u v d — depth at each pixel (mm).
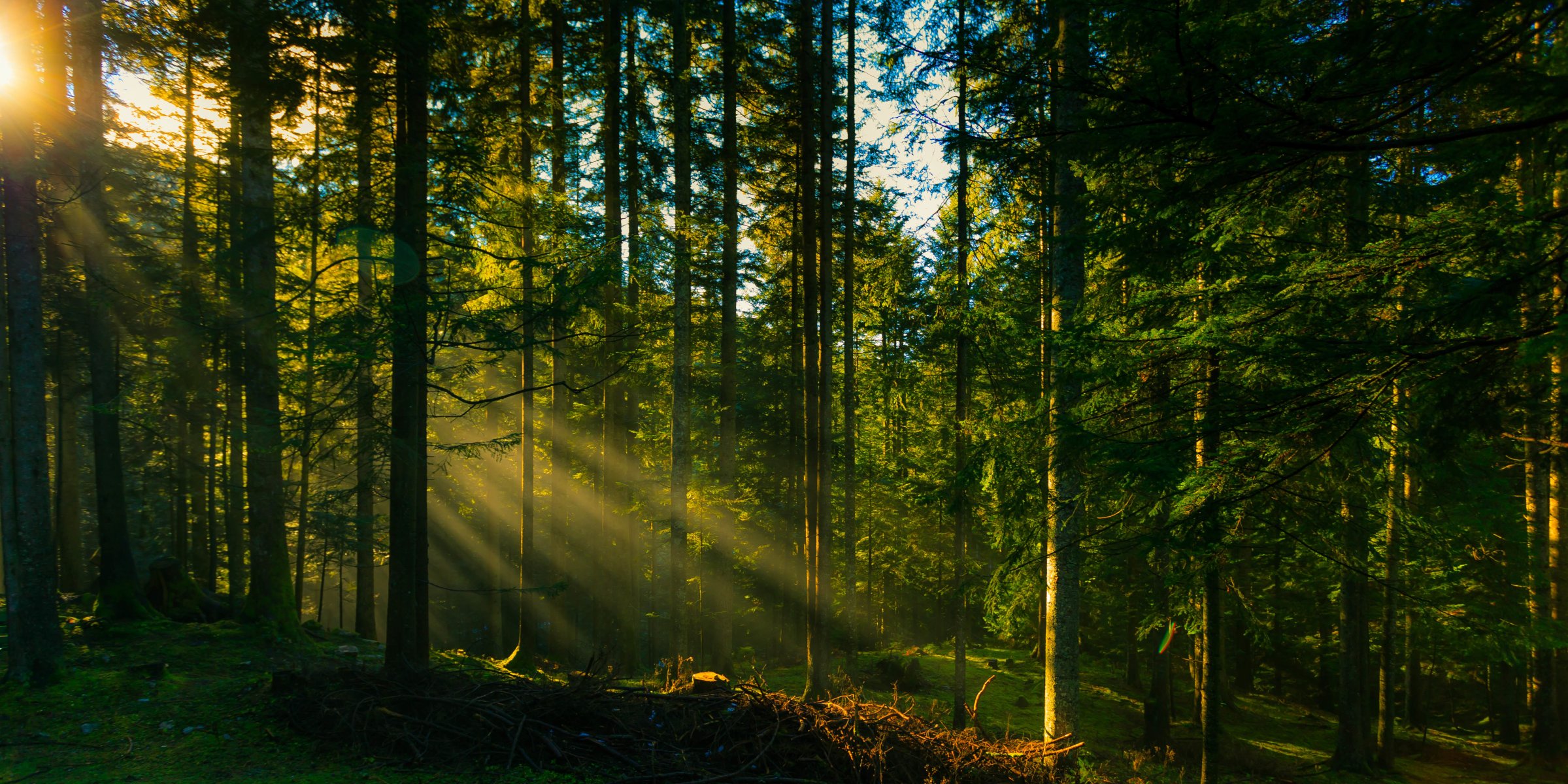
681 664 13984
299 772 6730
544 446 19672
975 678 20016
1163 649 15805
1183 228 5684
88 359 14820
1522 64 3650
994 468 8984
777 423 23266
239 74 9156
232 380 14586
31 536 8922
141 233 15797
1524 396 4199
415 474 9539
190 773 6680
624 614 18406
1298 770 14164
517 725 7340
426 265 9586
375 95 9594
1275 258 7297
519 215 11500
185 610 13219
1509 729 18250
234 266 11391
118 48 10805
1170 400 6273
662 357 17781
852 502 17812
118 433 12688
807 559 14922
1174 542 5719
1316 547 8648
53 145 11484
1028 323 10906
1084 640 25562
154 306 12445
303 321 12617
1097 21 4477
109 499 12422
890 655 19625
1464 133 3578
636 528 19094
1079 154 5059
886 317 15773
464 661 14305
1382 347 4395
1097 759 13383
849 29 16359
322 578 22422
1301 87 3945
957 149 6469
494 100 11453
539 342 9297
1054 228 9688
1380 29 3385
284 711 8109
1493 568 13023
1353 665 14352
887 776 7176
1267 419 5109
